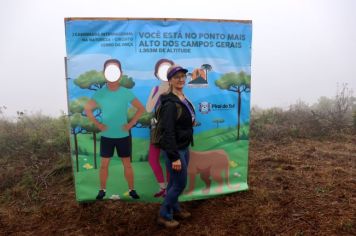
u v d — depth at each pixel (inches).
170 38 174.2
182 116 152.4
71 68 169.3
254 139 322.3
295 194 193.0
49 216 183.2
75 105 171.8
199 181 188.5
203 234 159.0
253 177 223.3
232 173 192.7
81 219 177.9
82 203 187.8
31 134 319.6
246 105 188.4
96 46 169.8
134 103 175.0
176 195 159.8
